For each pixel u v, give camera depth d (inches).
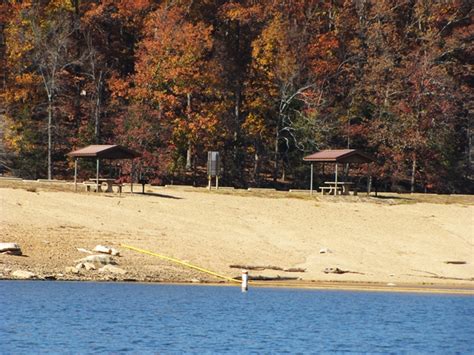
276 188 6796.3
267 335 2472.9
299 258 3934.5
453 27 7623.0
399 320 2819.9
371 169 6786.4
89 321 2536.9
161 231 4035.4
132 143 6343.5
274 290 3356.3
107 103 6835.6
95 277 3304.6
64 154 6604.3
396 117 6875.0
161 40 6624.0
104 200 4542.3
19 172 6314.0
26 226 3791.8
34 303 2763.3
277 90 6870.1
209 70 6668.3
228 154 6879.9
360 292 3410.4
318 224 4596.5
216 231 4183.1
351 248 4210.1
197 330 2497.5
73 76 6771.7
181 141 6510.8
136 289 3169.3
